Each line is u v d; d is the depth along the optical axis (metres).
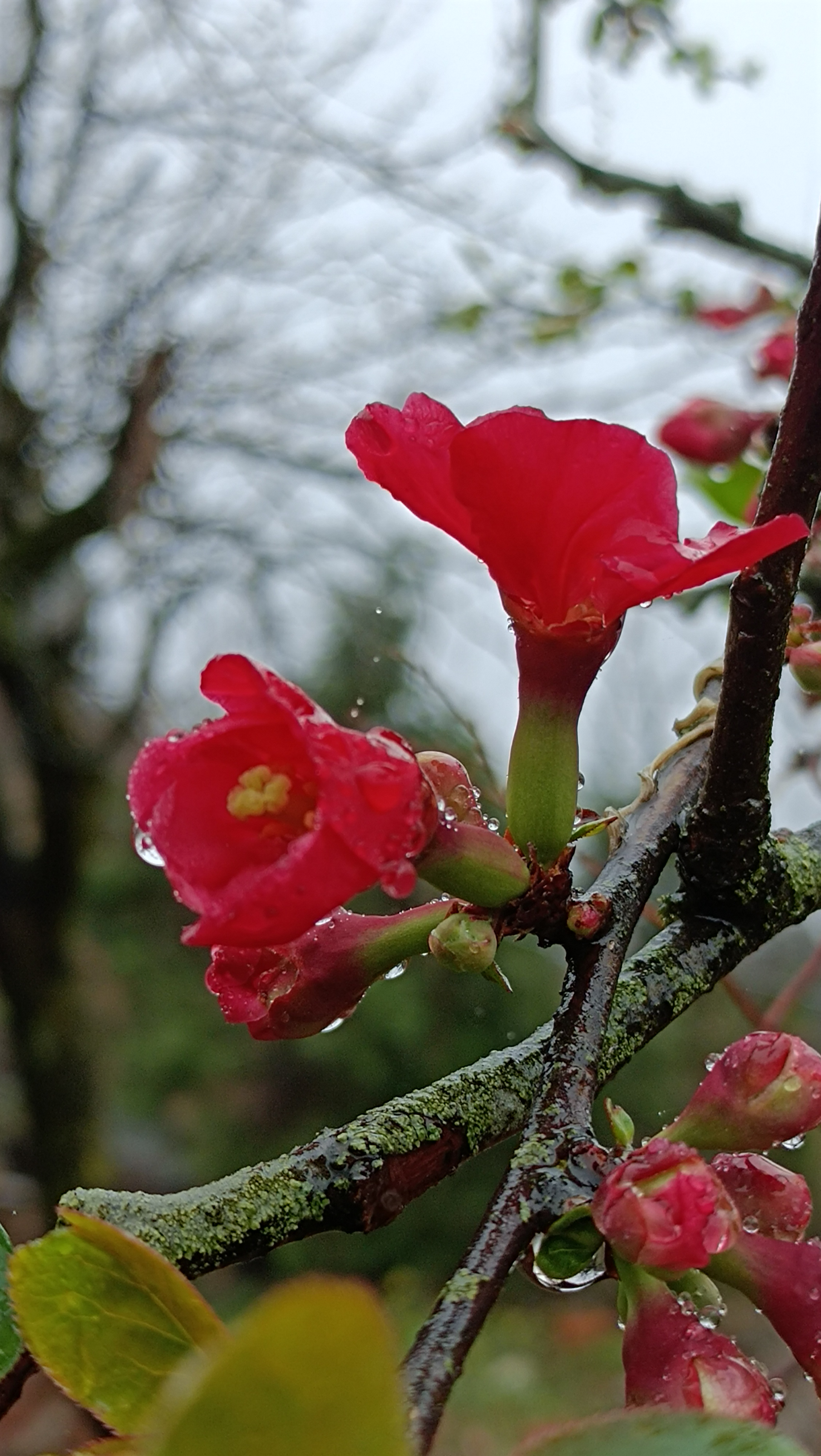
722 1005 1.22
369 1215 0.20
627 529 0.19
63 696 0.91
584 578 0.20
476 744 0.31
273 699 0.18
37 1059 0.84
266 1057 1.44
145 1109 1.45
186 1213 0.19
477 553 0.20
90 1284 0.18
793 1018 0.64
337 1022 0.21
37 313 0.93
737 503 0.33
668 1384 0.19
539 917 0.20
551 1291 0.19
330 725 0.19
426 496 0.20
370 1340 0.15
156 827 0.19
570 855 0.21
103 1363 0.18
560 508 0.20
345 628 1.01
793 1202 0.20
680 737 0.23
